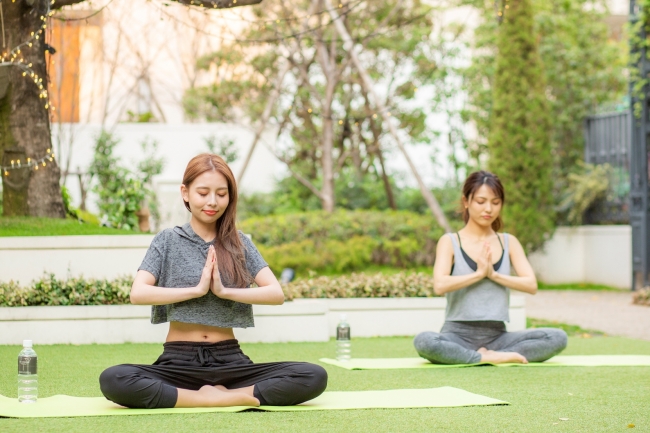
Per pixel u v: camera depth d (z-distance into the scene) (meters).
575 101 15.66
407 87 15.76
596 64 16.03
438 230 13.07
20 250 7.30
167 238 3.89
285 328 7.09
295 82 16.12
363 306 7.70
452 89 16.03
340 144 16.92
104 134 13.85
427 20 15.77
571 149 15.67
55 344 6.66
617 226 14.31
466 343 5.68
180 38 17.52
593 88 15.88
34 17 7.96
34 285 6.99
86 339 6.73
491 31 15.64
